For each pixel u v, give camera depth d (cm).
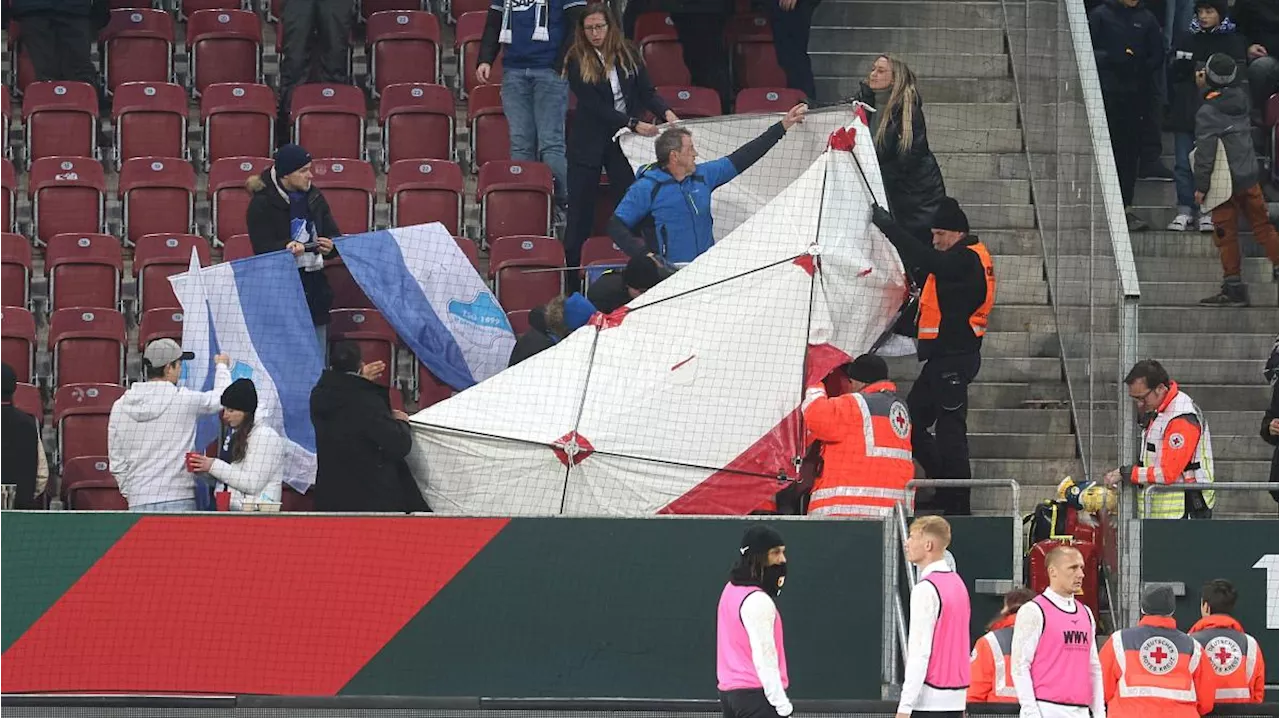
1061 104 5253
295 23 6228
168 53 6462
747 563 3597
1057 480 5025
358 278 4956
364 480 4316
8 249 5547
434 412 4434
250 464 4453
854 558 4181
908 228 5125
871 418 4291
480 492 4409
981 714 4072
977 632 4309
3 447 4484
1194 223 5872
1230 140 5553
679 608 4181
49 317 5544
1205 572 4241
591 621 4181
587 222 5534
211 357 4781
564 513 4397
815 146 5156
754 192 5119
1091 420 4731
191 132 6250
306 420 4756
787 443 4428
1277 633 4244
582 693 4172
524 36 5800
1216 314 5528
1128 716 3950
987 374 5269
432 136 6081
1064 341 5200
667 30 6444
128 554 4156
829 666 4169
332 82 6256
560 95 5831
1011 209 5703
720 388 4462
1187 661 3947
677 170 4916
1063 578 3775
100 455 5031
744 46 6419
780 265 4556
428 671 4166
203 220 5906
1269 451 5228
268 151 6066
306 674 4162
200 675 4150
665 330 4509
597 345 4500
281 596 4166
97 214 5812
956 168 5866
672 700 4166
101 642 4138
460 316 5012
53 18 6166
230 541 4169
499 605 4178
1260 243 5656
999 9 6419
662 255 4894
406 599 4175
